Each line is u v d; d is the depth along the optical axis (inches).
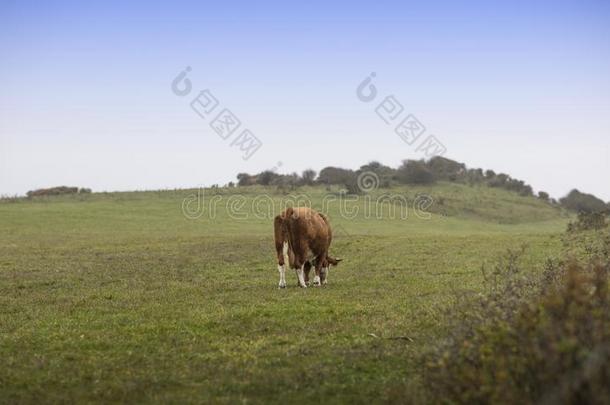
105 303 698.8
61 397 390.3
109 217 2210.9
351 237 1518.2
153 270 980.6
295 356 465.7
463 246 1256.2
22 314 643.5
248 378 417.7
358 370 432.1
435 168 3713.1
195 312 628.1
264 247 1327.5
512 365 304.0
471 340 362.9
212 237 1625.2
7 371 439.8
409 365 433.7
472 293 607.8
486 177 3838.6
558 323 294.7
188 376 425.1
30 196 2834.6
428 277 854.5
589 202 3809.1
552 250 1118.4
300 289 773.9
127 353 483.8
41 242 1526.8
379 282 818.2
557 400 271.6
